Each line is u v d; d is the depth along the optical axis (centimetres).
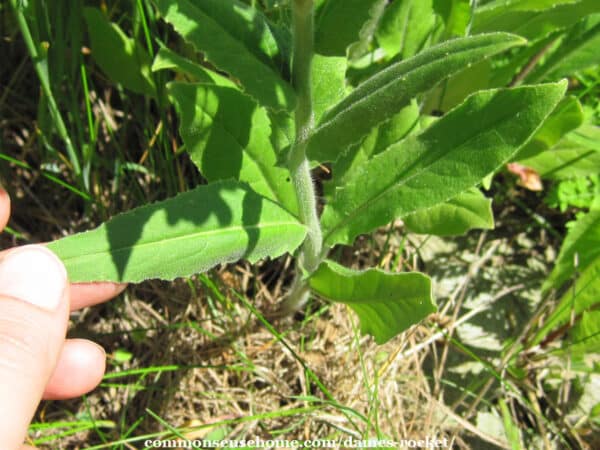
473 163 15
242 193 16
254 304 24
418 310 15
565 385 21
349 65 21
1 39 25
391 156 16
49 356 14
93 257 14
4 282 14
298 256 20
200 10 14
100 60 22
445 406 22
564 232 26
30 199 25
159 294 24
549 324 22
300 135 15
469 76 22
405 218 21
